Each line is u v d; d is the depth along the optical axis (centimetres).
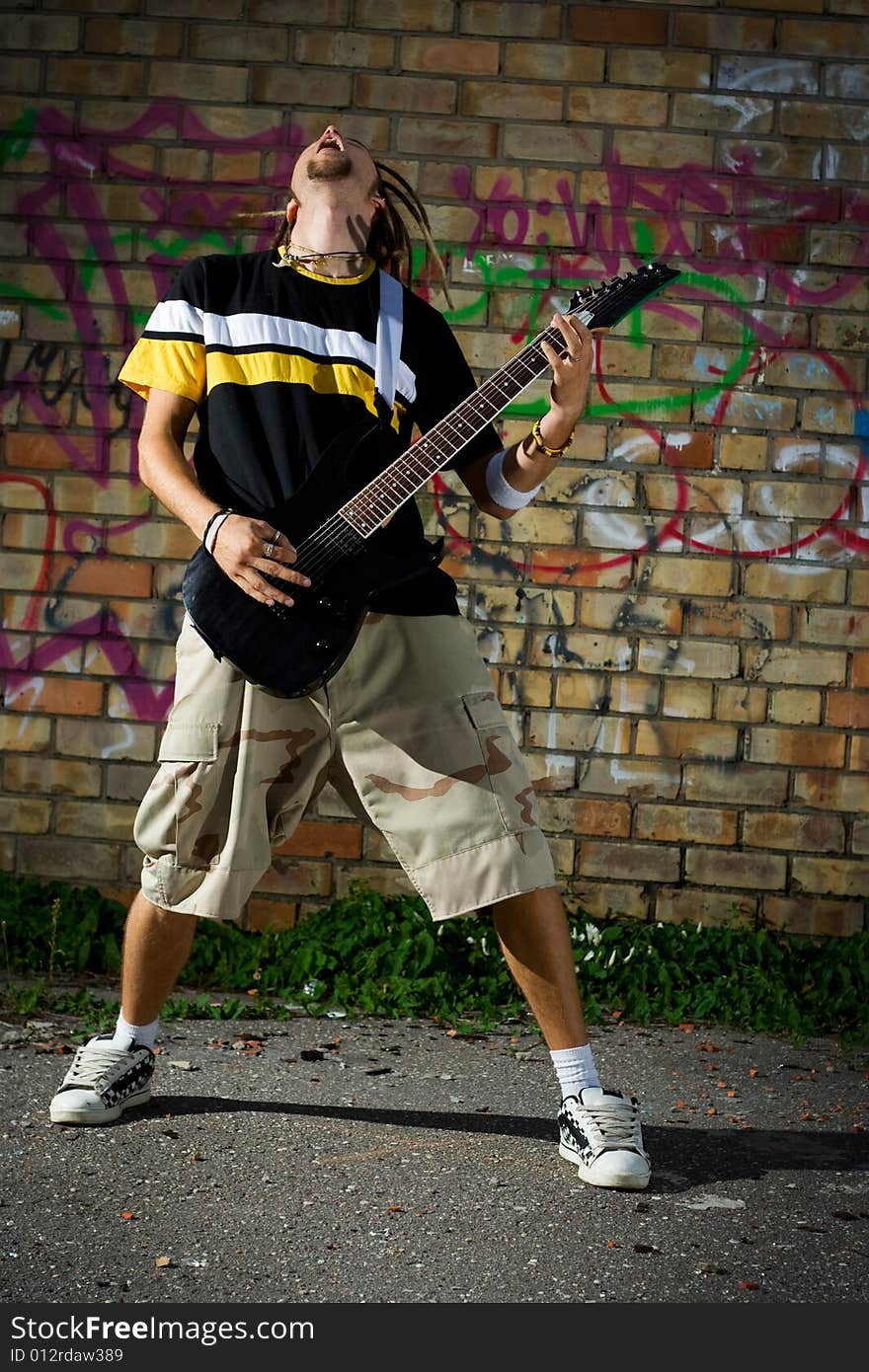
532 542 504
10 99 507
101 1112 326
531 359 313
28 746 513
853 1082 393
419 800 309
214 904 313
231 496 308
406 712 309
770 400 502
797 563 503
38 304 509
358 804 330
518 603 505
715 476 503
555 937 312
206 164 505
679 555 504
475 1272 259
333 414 313
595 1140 304
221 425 310
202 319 315
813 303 502
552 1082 379
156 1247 265
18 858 513
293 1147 320
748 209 501
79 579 511
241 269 322
